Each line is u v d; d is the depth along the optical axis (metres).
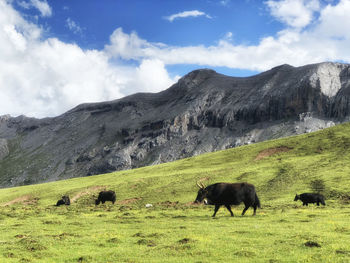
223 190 27.61
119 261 14.29
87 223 27.20
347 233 18.53
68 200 57.91
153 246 16.97
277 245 15.97
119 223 26.94
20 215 37.00
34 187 81.25
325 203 40.06
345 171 56.47
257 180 60.44
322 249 14.78
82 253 16.02
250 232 19.52
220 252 15.07
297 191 50.34
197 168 80.81
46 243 18.22
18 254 15.78
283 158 75.50
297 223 22.80
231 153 91.50
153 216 30.94
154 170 87.12
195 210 36.56
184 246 16.22
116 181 76.25
